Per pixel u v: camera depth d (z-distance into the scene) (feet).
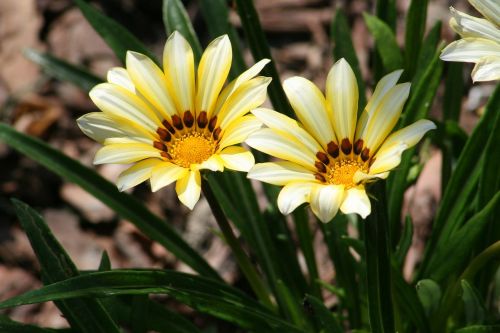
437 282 2.34
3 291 2.97
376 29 2.45
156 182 1.97
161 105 2.05
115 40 2.50
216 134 2.03
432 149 2.96
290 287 2.55
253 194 2.51
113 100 2.03
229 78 2.51
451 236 2.31
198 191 1.96
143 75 2.05
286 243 2.57
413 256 2.82
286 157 1.96
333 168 2.00
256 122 1.97
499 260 2.35
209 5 2.52
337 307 2.69
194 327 2.37
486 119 2.32
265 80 1.99
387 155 1.93
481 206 2.34
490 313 2.47
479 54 1.97
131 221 2.48
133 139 2.03
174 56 2.05
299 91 1.99
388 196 2.45
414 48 2.48
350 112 1.99
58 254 2.20
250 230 2.54
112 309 2.35
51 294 2.09
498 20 2.00
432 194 2.88
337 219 2.49
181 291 2.19
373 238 2.05
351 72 1.99
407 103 2.45
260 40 2.39
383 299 2.12
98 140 2.02
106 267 2.23
